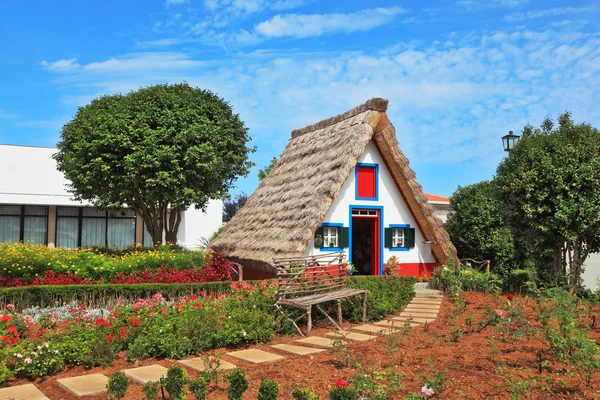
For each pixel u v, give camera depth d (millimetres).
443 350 6734
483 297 11602
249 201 19781
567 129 12016
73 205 26125
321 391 5270
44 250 13883
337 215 15453
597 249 12469
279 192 17531
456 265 15461
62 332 7473
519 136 14094
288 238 13945
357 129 15461
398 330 8469
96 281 12969
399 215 16484
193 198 18266
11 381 6051
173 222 21281
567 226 11219
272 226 15594
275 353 7215
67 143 18547
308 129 19781
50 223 26094
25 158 25266
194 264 14781
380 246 16094
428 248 16875
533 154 11758
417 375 5512
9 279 12344
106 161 17516
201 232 29797
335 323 8867
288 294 9422
